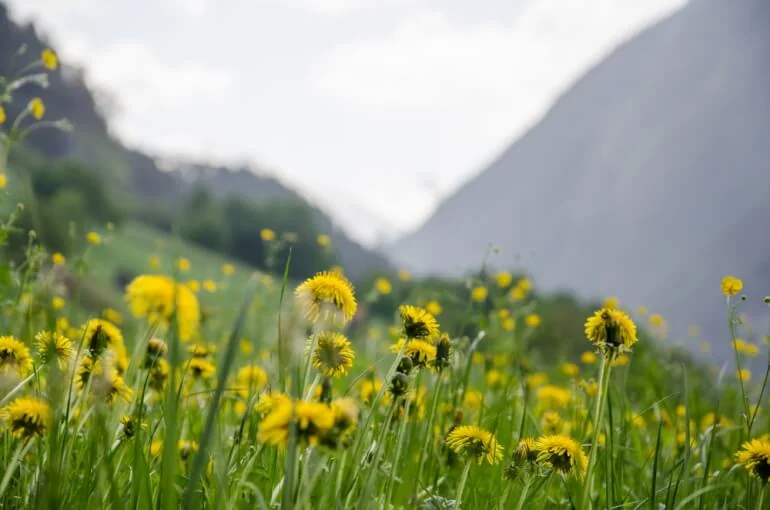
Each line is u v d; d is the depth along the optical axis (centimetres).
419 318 204
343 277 193
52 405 143
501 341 588
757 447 219
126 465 213
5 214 386
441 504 213
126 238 7100
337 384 461
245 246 11712
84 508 176
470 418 346
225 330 594
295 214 12181
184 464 262
